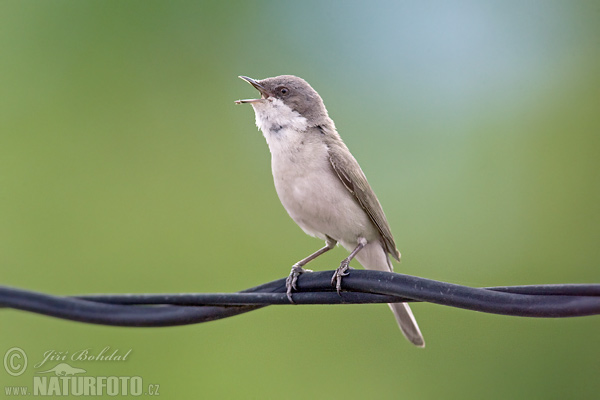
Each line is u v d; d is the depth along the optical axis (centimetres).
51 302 704
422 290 700
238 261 1396
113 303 718
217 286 1387
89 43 1481
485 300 671
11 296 699
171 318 727
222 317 741
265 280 1377
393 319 1322
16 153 1416
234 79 1476
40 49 1472
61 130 1438
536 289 660
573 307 643
